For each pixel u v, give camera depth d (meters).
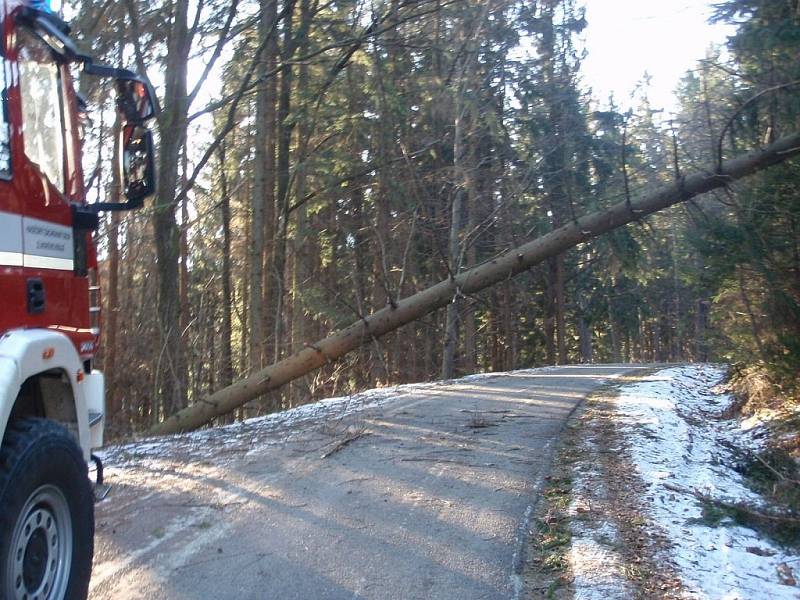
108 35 18.42
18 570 3.67
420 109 23.47
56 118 4.66
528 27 25.20
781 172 10.84
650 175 17.52
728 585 5.02
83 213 4.89
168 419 15.97
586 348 44.94
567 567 5.19
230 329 27.84
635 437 9.42
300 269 25.39
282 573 5.08
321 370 22.11
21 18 4.14
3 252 3.91
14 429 3.82
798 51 10.27
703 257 11.80
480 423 10.26
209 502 6.65
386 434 9.70
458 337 35.19
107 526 6.01
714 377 19.62
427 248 26.36
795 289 10.81
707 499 6.94
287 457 8.41
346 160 22.22
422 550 5.52
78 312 4.84
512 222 24.27
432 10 18.77
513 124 25.78
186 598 4.67
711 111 12.26
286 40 20.23
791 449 10.33
